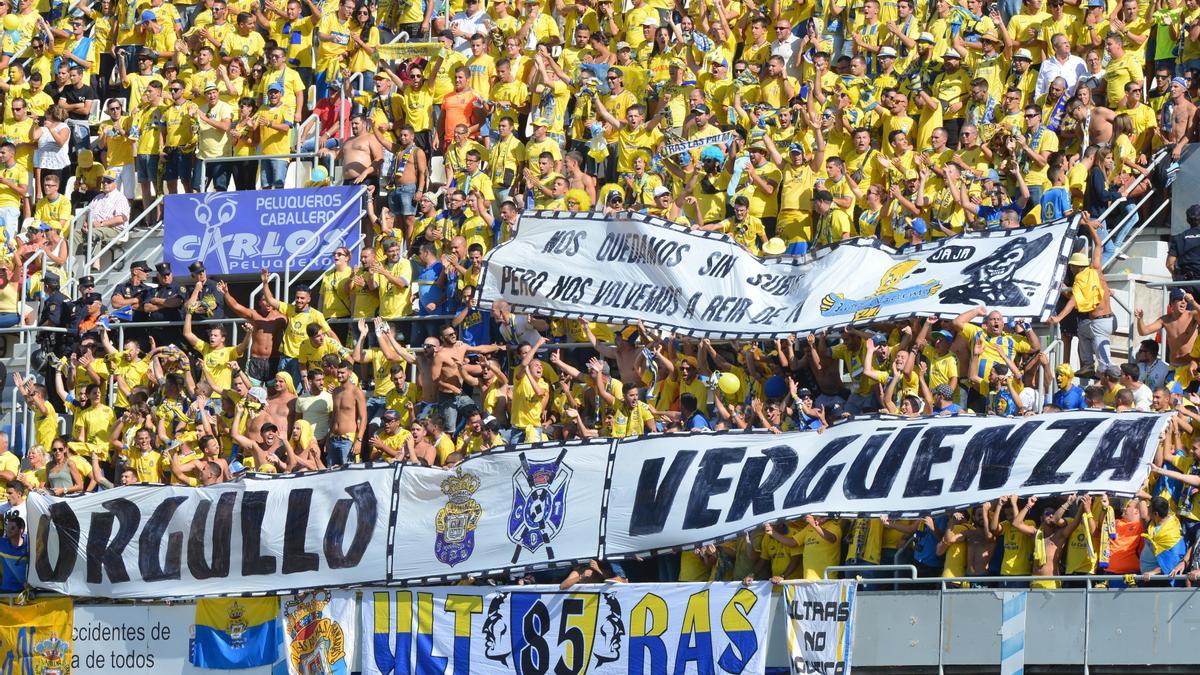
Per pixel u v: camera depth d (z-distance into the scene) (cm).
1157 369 5431
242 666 5734
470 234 6606
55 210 7238
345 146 7044
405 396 6275
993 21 6569
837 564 5238
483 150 6981
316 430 6212
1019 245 5491
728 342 5959
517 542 5466
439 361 6169
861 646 5016
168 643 5838
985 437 5031
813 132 6438
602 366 5900
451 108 7044
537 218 6212
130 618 5888
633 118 6812
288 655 5681
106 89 7912
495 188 6825
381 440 6059
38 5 8269
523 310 6166
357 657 5597
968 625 4903
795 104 6562
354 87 7500
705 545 5259
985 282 5478
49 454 6456
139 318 6762
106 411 6469
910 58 6638
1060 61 6362
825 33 6906
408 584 5566
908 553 5225
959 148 6175
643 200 6525
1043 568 4950
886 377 5494
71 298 7044
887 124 6450
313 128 7294
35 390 6475
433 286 6469
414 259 6631
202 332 6762
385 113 7238
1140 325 5562
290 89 7275
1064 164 5962
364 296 6612
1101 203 5953
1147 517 4975
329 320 6631
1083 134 6109
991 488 4981
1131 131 6022
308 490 5734
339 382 6162
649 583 5262
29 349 6712
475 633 5466
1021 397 5306
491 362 6150
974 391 5494
